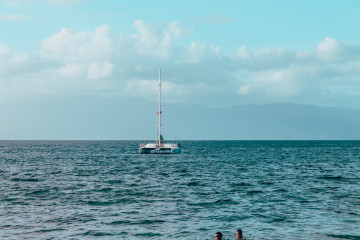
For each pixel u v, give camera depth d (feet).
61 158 312.29
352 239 62.39
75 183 137.69
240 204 93.66
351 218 77.41
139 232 67.00
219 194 110.42
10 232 66.69
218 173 179.63
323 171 191.01
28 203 94.99
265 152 442.91
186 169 203.62
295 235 64.85
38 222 74.08
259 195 108.47
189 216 79.56
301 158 314.35
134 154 389.80
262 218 77.66
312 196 106.52
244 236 64.23
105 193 112.06
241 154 389.60
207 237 64.03
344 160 287.28
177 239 62.95
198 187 126.52
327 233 66.03
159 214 81.51
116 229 68.95
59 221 74.95
